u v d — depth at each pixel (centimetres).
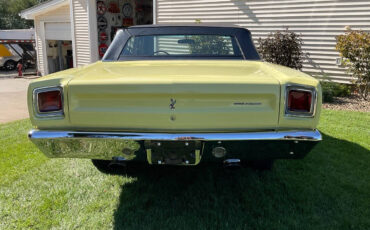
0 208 245
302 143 202
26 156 360
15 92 1045
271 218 230
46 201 256
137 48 322
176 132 203
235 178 298
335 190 271
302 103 200
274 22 852
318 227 219
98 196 265
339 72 767
